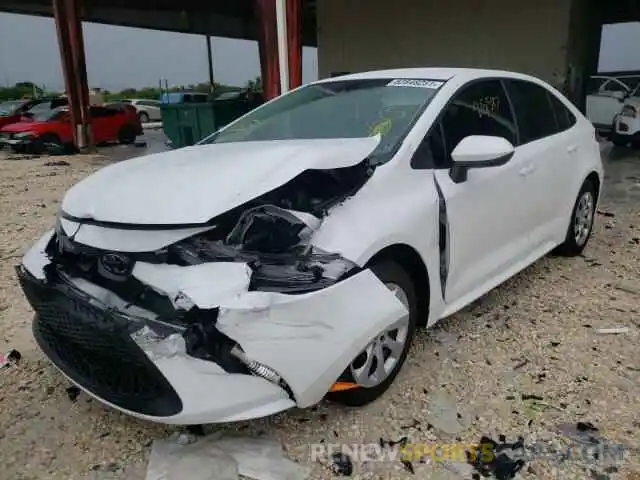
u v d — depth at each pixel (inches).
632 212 258.1
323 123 136.6
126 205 95.9
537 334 137.8
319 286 89.1
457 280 126.3
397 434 101.5
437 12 550.3
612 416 105.5
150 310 87.1
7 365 126.2
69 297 92.8
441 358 126.7
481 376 119.3
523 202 148.2
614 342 133.4
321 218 98.3
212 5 835.4
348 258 94.6
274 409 89.1
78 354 97.8
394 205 108.1
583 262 188.9
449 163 125.1
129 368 89.4
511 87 155.2
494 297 160.4
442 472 92.2
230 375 85.2
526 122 157.3
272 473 91.6
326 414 107.2
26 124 609.0
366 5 597.0
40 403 112.3
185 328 83.3
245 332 83.3
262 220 92.8
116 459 96.3
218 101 560.7
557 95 179.5
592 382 116.6
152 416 88.7
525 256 156.4
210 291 84.0
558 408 108.1
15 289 172.2
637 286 167.3
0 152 630.5
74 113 580.4
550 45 487.5
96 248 93.9
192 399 85.0
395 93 137.3
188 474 91.2
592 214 196.5
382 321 96.3
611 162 414.6
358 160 105.2
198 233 90.4
